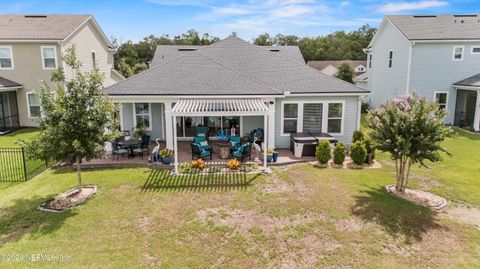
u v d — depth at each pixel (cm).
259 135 1980
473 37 2733
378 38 3509
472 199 1215
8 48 2656
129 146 1756
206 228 993
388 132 1220
